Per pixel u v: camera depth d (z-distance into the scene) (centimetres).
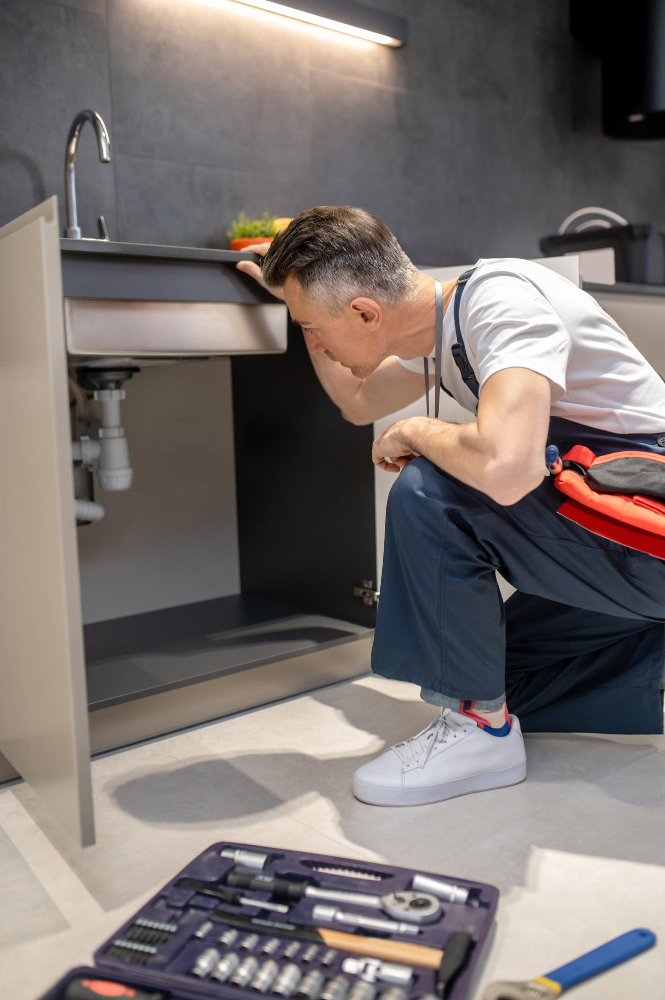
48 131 186
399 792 129
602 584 129
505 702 139
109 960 88
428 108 261
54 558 102
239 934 93
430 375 160
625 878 108
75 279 135
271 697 175
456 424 125
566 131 304
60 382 98
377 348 133
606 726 149
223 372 227
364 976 85
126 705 154
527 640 151
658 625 145
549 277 126
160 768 144
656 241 244
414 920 94
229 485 232
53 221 97
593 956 90
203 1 209
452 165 269
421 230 262
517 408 110
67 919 102
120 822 126
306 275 126
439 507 124
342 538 200
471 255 276
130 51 197
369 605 195
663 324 223
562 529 125
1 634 129
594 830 120
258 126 221
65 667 102
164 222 206
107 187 196
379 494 188
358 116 243
